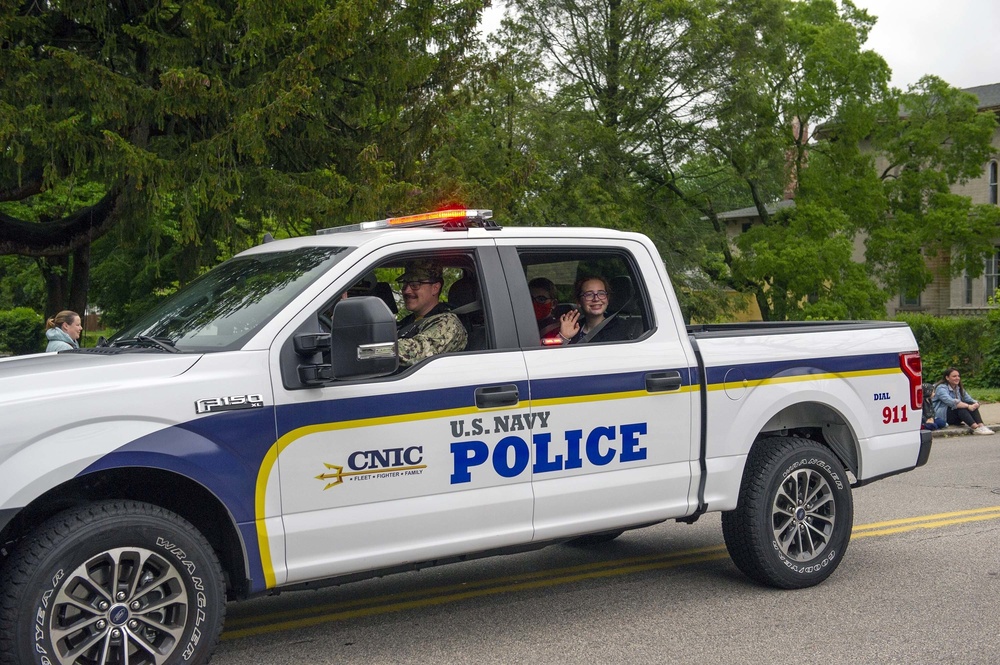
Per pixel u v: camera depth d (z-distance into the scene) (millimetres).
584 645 4980
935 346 28516
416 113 14867
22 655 3752
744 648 4906
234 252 13523
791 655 4797
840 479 6043
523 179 17672
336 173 14055
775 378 5867
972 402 15688
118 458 3945
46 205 22344
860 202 29125
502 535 4902
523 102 24234
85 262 17672
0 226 14383
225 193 12352
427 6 14281
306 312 4523
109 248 24750
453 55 15234
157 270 21312
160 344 4500
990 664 4664
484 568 6641
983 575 6320
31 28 12656
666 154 28344
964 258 29750
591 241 5465
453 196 15375
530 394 4988
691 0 26469
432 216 5191
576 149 25469
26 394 3896
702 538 7438
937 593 5891
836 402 6070
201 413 4160
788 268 27422
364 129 15008
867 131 28875
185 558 4121
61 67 11828
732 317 28734
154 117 12602
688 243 28500
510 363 4973
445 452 4738
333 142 14500
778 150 27891
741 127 27391
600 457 5219
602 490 5203
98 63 12320
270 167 13398
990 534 7562
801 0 29859
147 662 4059
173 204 13234
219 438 4191
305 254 4992
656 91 26984
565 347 5188
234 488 4219
